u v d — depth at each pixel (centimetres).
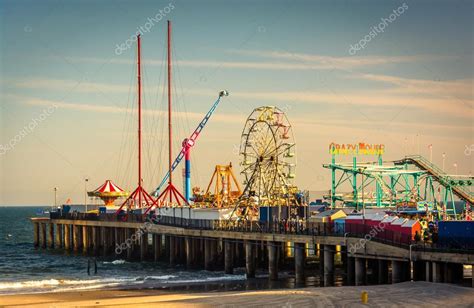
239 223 10281
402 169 13338
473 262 6275
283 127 11244
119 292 7944
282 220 9881
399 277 7112
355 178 13162
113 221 13200
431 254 6662
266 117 11394
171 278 9356
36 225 15988
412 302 5756
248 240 9438
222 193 13262
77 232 14625
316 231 8719
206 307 6088
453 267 7012
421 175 12850
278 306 5909
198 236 10638
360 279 7638
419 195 12900
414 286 6456
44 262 12600
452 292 6100
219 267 10612
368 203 13325
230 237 9788
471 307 5538
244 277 9406
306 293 6444
